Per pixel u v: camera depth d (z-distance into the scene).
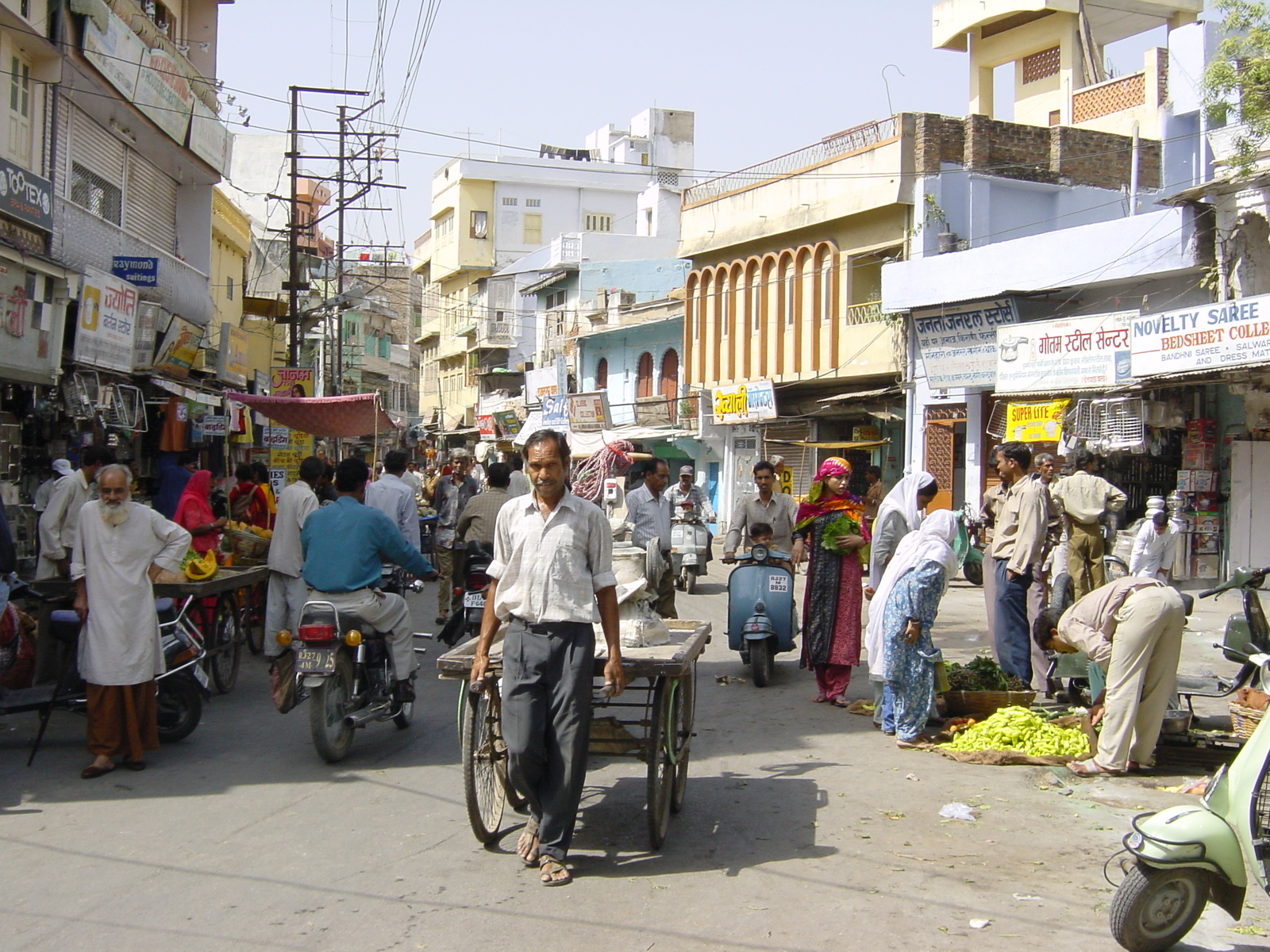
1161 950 4.29
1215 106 16.81
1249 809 4.28
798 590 18.06
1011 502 8.91
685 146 64.06
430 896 4.81
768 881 4.99
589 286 44.66
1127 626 6.62
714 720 8.37
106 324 14.54
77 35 14.71
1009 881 5.01
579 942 4.34
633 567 6.18
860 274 27.11
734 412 30.66
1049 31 30.77
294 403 17.45
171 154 19.09
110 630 6.71
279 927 4.48
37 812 6.01
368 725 8.19
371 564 7.40
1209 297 18.50
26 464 13.46
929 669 7.50
